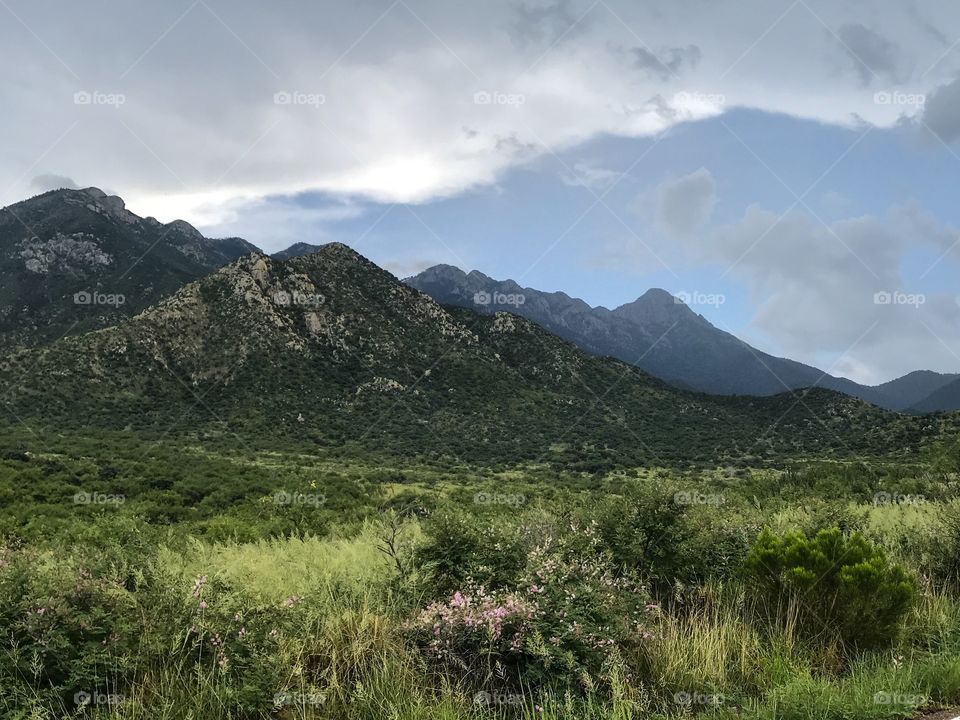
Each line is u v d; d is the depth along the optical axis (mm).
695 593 7160
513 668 4801
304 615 5039
